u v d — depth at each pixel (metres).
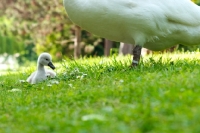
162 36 9.29
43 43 31.86
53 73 11.10
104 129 5.06
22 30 30.75
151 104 5.80
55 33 31.30
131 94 6.58
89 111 5.93
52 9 28.00
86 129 5.14
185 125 4.87
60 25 29.30
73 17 9.36
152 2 8.97
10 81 11.57
